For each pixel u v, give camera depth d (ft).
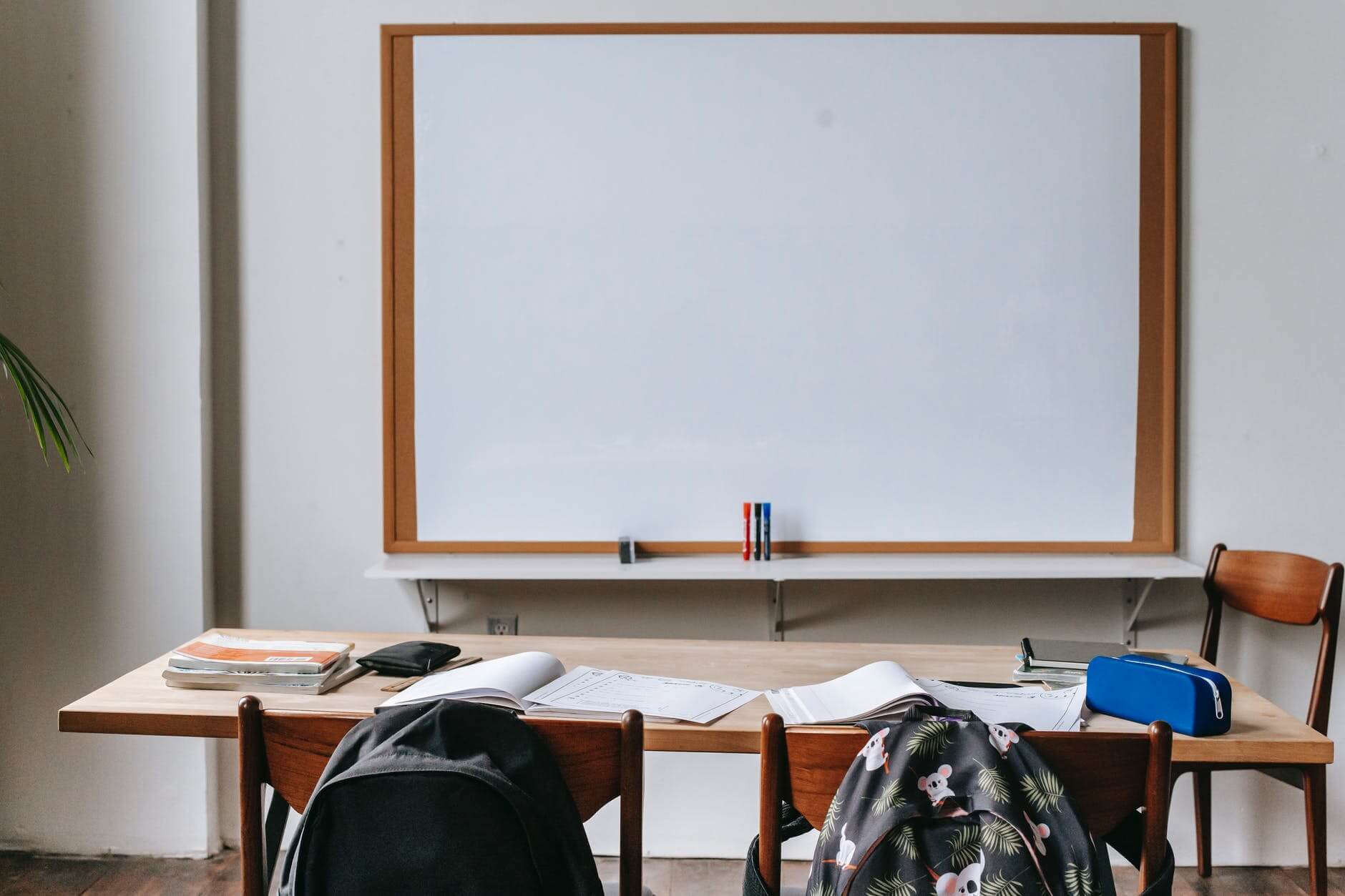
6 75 8.32
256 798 4.04
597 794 3.99
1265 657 8.50
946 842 3.55
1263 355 8.44
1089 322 8.39
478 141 8.43
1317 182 8.37
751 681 5.82
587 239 8.44
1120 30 8.28
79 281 8.36
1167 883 3.74
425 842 3.62
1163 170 8.34
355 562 8.67
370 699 5.46
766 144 8.38
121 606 8.46
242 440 8.62
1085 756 3.72
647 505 8.53
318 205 8.56
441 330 8.48
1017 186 8.36
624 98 8.39
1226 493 8.49
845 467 8.47
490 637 6.82
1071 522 8.46
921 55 8.33
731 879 8.38
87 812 8.61
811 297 8.41
